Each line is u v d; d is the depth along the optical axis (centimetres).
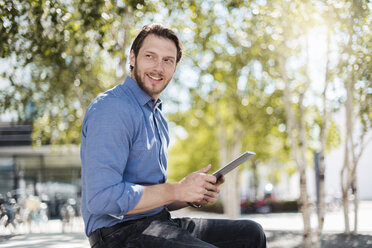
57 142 1323
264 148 2100
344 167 956
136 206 168
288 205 2741
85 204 188
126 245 178
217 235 207
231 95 1239
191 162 3166
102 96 187
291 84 981
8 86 984
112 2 510
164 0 644
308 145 1327
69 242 862
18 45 557
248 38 795
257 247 206
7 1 471
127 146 179
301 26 614
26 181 2058
